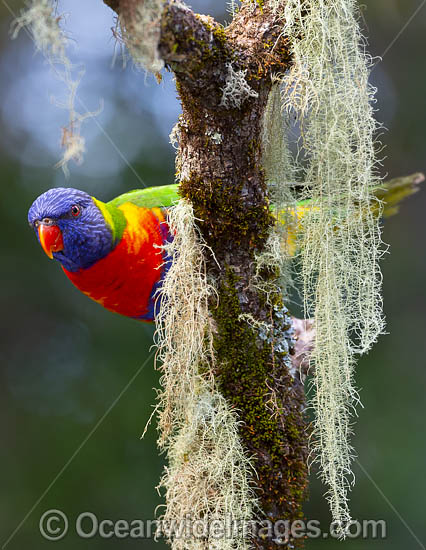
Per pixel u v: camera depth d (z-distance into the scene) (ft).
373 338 12.34
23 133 30.96
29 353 31.17
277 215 11.98
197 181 10.98
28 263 31.07
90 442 29.04
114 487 28.02
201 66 9.59
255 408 11.18
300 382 12.31
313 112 11.53
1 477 28.55
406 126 33.35
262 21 10.68
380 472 28.76
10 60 31.22
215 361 11.23
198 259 11.26
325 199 11.87
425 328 33.09
